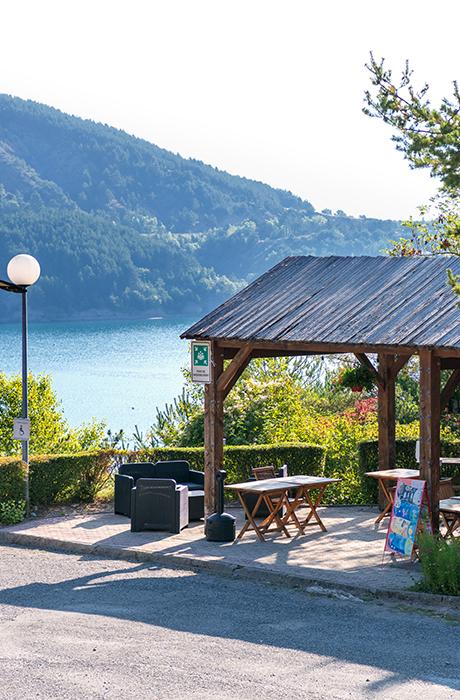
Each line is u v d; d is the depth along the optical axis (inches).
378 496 635.5
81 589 434.0
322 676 306.0
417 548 464.1
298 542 523.2
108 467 661.3
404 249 903.1
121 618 380.8
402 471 571.5
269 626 368.8
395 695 287.4
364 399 937.5
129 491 596.1
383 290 535.8
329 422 808.3
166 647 339.0
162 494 550.6
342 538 534.0
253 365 850.1
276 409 792.9
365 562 471.2
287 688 294.4
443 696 286.4
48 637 351.9
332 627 367.2
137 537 537.6
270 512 571.2
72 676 305.6
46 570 475.8
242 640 348.5
